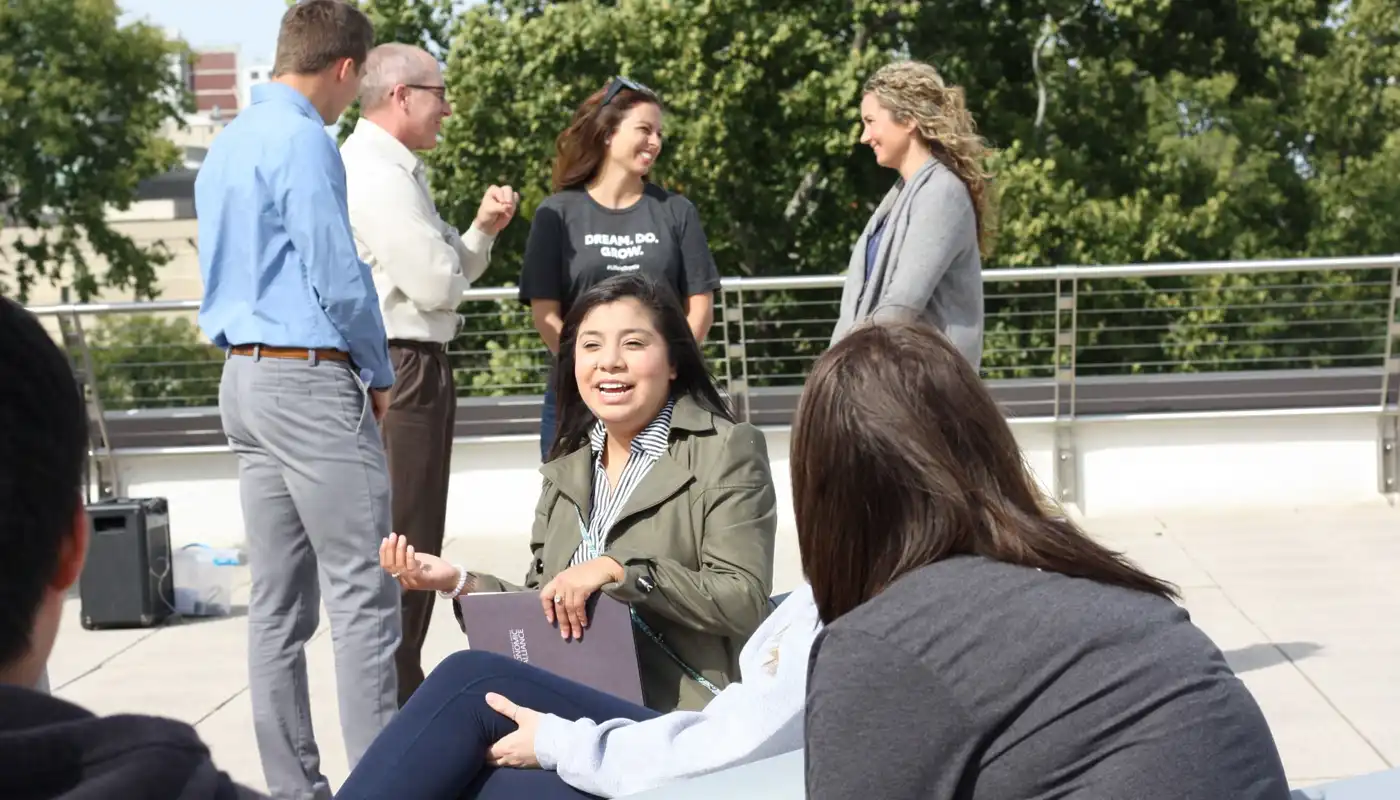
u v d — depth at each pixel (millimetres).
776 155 19578
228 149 3633
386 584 3688
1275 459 7855
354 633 3639
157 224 47531
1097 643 1587
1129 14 20250
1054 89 21688
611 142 4930
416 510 4457
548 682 2666
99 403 7910
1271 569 6434
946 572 1660
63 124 29812
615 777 2416
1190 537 7199
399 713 2600
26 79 30438
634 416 3146
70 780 858
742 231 20609
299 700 3768
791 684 2338
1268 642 5293
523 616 2898
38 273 31578
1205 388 8125
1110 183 21281
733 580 2975
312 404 3592
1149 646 1598
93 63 30891
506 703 2582
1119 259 19000
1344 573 6297
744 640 3006
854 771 1573
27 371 902
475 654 2650
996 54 21656
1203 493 7902
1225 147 21375
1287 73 24203
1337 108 24688
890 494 1716
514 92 19328
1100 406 8008
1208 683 1598
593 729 2488
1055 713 1560
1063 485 7969
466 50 19453
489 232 4867
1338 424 7820
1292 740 4270
